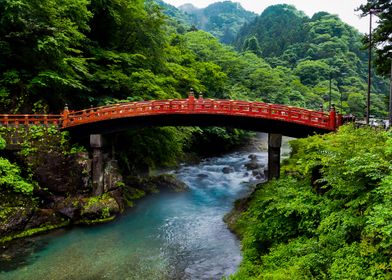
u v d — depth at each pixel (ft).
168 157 109.81
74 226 73.77
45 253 60.80
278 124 79.97
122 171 98.99
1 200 66.39
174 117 84.02
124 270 55.42
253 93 207.62
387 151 35.58
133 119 83.10
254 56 283.59
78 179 78.02
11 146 72.43
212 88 162.81
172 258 60.03
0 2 71.20
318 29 378.32
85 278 52.47
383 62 80.43
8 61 85.92
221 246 64.95
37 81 80.28
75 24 89.20
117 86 96.68
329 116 71.05
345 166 39.11
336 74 295.07
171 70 122.21
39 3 75.61
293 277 33.83
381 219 28.07
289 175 61.82
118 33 112.16
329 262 33.78
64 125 79.87
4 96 82.53
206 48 204.03
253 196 75.05
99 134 81.46
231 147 170.30
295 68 311.88
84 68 89.20
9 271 53.93
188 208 89.15
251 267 45.83
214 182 114.32
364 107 218.59
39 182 73.20
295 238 44.60
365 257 30.89
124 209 84.79
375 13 78.43
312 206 43.01
